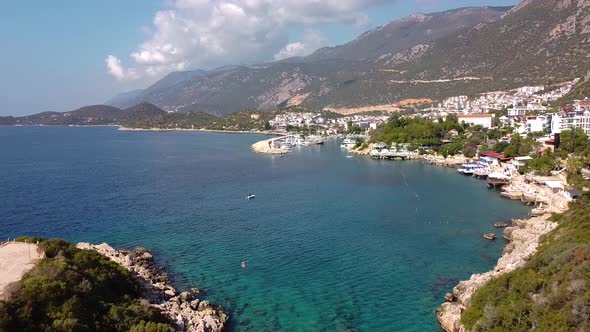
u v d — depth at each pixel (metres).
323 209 153.50
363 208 153.88
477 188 186.88
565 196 144.50
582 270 62.19
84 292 67.81
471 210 148.62
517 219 133.00
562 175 178.38
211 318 75.12
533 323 59.94
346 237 121.25
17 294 61.59
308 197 174.62
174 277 95.50
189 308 78.44
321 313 79.75
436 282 91.94
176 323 71.50
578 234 79.44
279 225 134.12
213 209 156.12
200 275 96.62
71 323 59.06
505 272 82.25
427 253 108.31
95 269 76.94
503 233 121.12
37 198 175.50
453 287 89.44
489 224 132.00
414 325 75.62
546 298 61.91
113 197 177.62
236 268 100.44
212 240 120.31
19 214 149.50
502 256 101.12
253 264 102.62
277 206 159.62
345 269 99.19
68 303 62.88
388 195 175.12
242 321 77.00
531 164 192.75
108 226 134.62
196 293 87.38
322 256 107.19
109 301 70.75
